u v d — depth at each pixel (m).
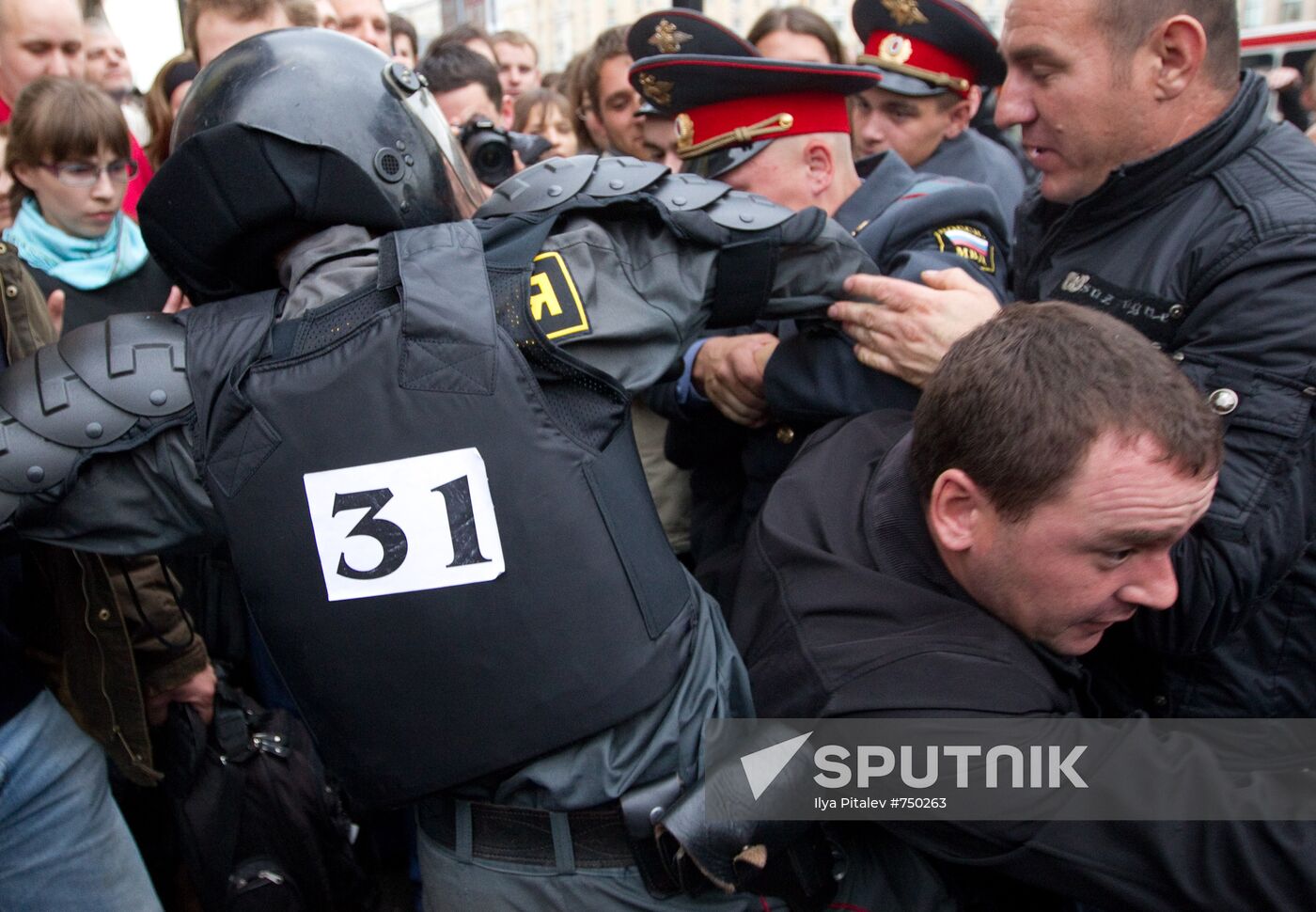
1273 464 0.98
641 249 0.99
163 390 0.89
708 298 1.03
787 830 0.92
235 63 0.98
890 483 0.99
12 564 1.17
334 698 0.91
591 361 0.93
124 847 1.32
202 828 1.54
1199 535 1.00
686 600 0.99
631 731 0.93
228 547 0.98
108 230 2.01
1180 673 1.13
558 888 0.96
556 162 1.03
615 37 2.61
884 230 1.36
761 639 1.01
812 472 1.10
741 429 1.52
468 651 0.87
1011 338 0.85
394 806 0.94
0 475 0.86
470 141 2.28
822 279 1.14
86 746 1.26
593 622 0.88
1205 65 1.09
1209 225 1.08
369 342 0.87
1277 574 1.00
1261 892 0.80
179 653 1.53
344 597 0.87
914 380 1.15
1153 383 0.81
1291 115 3.11
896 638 0.91
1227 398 1.01
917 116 2.12
